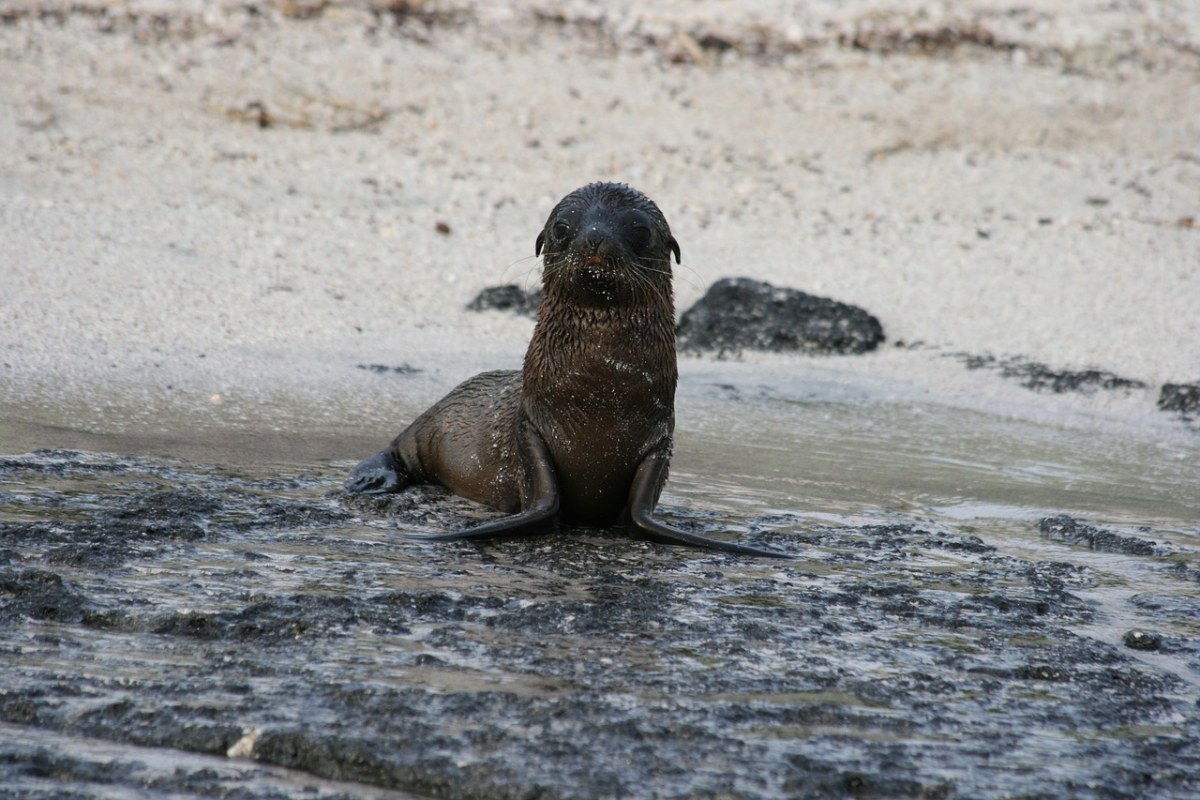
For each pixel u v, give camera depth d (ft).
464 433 94.27
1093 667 63.21
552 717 53.93
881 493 101.91
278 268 156.87
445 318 151.64
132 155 184.85
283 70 218.18
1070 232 188.24
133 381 118.11
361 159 196.03
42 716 52.90
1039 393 139.13
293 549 76.23
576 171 200.95
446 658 60.03
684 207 191.11
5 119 188.55
